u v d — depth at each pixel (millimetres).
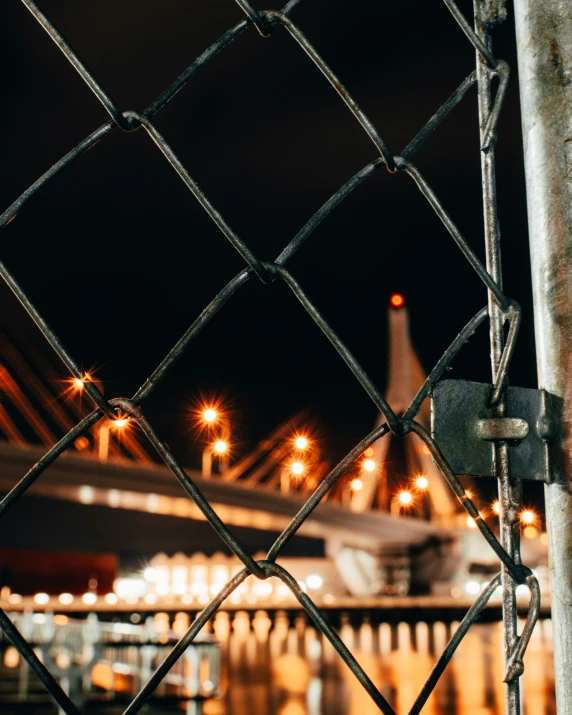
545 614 37562
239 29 1173
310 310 1143
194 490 1058
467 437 1187
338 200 1184
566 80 1317
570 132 1301
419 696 1081
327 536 73000
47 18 1117
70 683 12070
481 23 1314
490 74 1289
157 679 1004
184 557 90188
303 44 1197
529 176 1330
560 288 1265
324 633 1068
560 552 1198
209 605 1037
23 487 994
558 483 1211
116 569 62844
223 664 27125
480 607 1143
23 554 58344
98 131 1118
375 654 32469
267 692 19984
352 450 1111
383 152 1192
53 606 45750
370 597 76938
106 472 48656
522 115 1359
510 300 1207
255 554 87000
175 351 1073
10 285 1040
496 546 1146
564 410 1226
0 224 1063
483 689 21078
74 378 1039
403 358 75375
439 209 1225
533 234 1315
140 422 1050
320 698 19156
